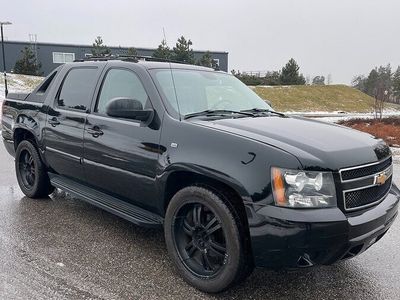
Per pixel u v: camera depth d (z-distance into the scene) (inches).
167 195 149.4
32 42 1893.5
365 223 123.4
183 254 143.6
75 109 191.8
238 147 128.0
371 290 141.0
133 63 173.2
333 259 122.4
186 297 132.6
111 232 183.9
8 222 193.5
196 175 138.9
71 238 176.2
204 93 172.1
